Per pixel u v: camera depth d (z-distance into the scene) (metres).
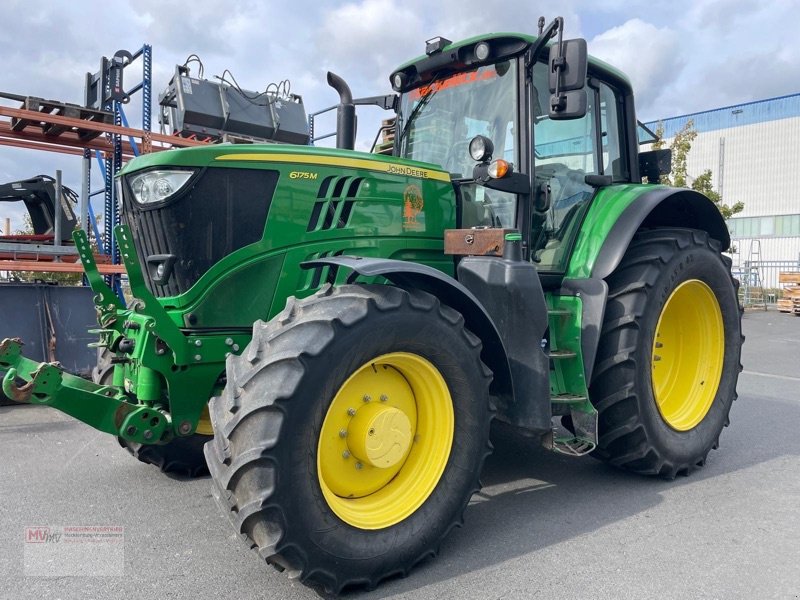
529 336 3.08
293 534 2.25
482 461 2.83
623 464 3.66
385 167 3.31
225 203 2.94
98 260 7.46
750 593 2.44
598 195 3.96
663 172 4.77
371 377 2.66
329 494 2.46
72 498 3.43
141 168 2.97
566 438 3.41
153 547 2.83
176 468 3.76
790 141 31.56
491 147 3.24
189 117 6.74
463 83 3.82
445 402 2.74
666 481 3.75
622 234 3.61
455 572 2.62
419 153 4.02
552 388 3.43
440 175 3.57
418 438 2.79
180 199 2.88
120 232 2.67
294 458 2.25
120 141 7.30
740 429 4.98
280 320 2.50
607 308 3.61
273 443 2.20
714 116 34.34
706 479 3.79
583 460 4.16
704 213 4.27
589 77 4.03
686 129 18.56
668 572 2.61
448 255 3.55
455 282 2.76
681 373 4.17
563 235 3.80
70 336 6.04
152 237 3.00
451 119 3.86
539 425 3.05
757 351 9.71
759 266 20.38
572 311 3.50
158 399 2.99
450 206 3.61
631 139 4.43
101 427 2.79
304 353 2.29
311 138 8.66
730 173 33.59
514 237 3.13
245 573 2.60
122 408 2.83
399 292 2.57
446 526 2.70
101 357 3.81
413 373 2.71
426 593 2.45
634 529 3.05
